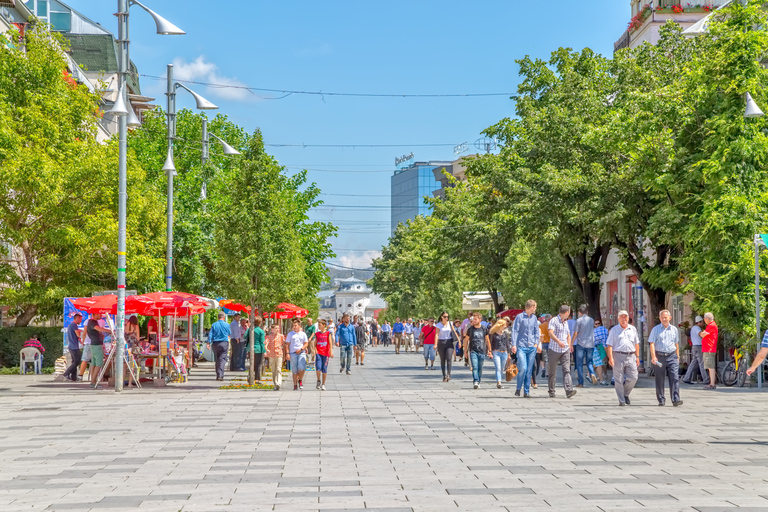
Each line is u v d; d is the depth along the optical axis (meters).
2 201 30.52
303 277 40.12
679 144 26.22
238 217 25.06
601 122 31.81
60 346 32.88
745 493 8.38
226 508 7.79
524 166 34.47
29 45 33.44
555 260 42.00
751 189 24.00
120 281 23.48
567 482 9.02
